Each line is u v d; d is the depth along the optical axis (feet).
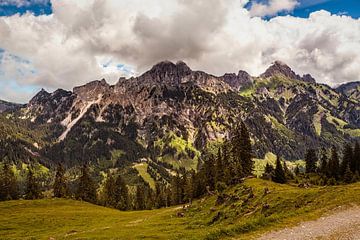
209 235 111.45
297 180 459.32
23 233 252.83
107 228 250.78
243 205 237.25
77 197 575.38
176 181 596.29
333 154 493.36
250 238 105.29
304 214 138.00
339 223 118.21
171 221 270.05
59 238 212.84
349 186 192.85
